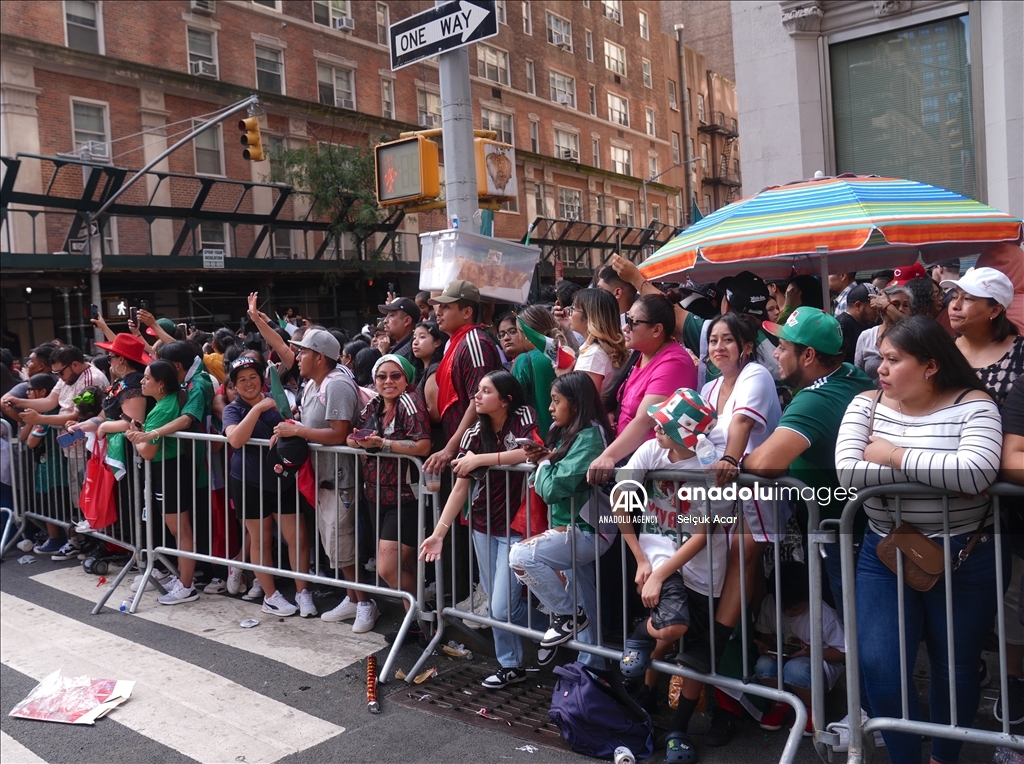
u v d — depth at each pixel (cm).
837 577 331
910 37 998
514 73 3506
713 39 5359
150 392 588
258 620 546
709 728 356
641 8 4450
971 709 289
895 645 291
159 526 627
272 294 2675
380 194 625
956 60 970
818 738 317
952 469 263
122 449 616
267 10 2616
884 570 293
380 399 491
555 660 441
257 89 2589
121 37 2256
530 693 420
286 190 2486
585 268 3716
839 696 376
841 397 312
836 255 641
